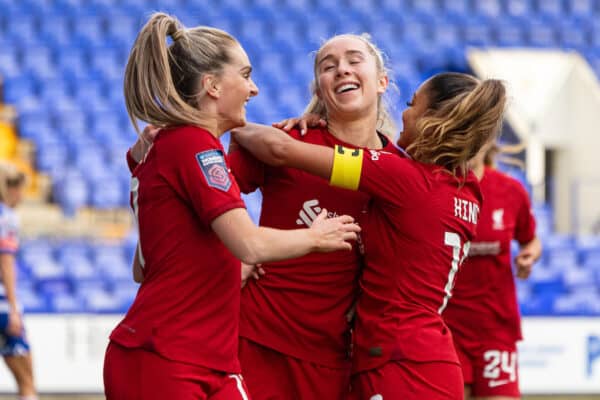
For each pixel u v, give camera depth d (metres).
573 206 44.34
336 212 14.45
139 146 14.18
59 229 42.78
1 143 49.53
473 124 13.90
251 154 14.44
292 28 61.06
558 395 31.30
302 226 14.55
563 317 31.17
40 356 30.23
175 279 12.15
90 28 59.03
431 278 13.95
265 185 14.88
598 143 55.16
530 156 54.16
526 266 22.08
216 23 60.34
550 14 64.75
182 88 12.51
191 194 12.07
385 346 13.62
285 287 14.52
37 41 57.34
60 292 38.25
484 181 20.64
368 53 14.66
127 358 12.12
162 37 12.28
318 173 13.65
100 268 40.06
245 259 11.89
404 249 13.74
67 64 56.03
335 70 14.48
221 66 12.52
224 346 12.38
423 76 59.09
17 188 26.25
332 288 14.48
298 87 56.53
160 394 11.89
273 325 14.52
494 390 20.48
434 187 13.82
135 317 12.23
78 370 30.39
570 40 63.31
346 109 14.42
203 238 12.26
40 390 30.20
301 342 14.50
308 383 14.55
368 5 63.56
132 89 12.46
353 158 13.48
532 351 31.00
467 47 61.19
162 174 12.24
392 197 13.58
